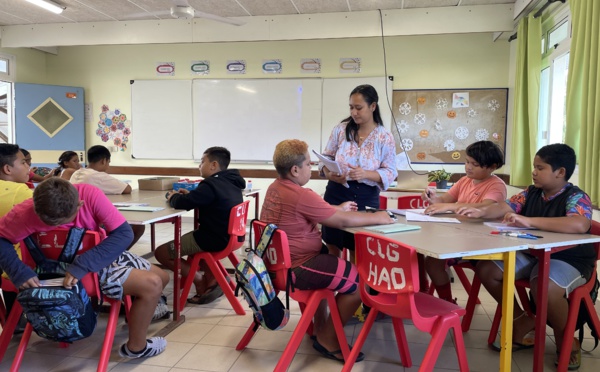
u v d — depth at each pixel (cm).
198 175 635
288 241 204
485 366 210
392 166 253
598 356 220
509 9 479
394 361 216
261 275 190
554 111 435
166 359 217
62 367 208
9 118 630
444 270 248
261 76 611
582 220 191
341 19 516
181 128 634
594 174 277
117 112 652
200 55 625
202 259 298
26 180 245
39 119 628
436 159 576
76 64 658
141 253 434
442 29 494
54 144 637
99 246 182
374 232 193
